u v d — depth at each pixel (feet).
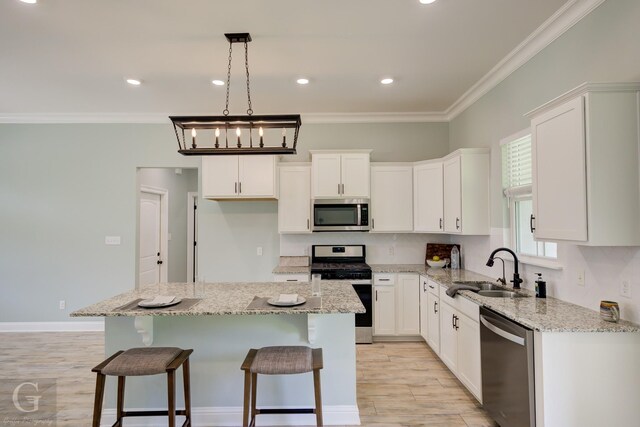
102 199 15.74
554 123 7.06
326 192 14.47
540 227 7.52
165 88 12.54
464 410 8.88
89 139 15.76
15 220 15.62
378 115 15.66
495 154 11.57
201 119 8.46
